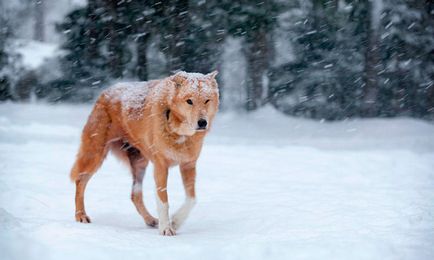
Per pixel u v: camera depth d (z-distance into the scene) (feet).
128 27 78.95
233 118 90.27
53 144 53.78
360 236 19.99
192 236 21.29
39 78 113.09
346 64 96.07
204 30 81.05
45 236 18.83
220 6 78.33
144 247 18.49
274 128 83.46
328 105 96.53
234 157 47.34
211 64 89.66
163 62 91.04
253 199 28.96
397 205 26.25
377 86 96.43
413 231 20.83
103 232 20.12
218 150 52.70
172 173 38.96
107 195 30.40
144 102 23.67
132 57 88.22
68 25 93.09
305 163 44.11
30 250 16.10
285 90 99.04
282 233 21.29
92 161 24.79
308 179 36.40
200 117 21.30
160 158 22.44
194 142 22.27
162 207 22.29
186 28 78.38
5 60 106.01
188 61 83.46
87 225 21.56
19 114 85.61
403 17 92.99
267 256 17.04
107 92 25.43
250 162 44.42
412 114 97.55
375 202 27.12
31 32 195.83
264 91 109.50
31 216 24.66
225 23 79.51
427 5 92.99
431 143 62.69
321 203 27.04
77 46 92.84
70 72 98.73
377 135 75.61
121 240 19.22
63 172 37.17
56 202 28.17
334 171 39.81
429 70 95.86
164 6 75.82
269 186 33.27
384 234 20.30
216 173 38.68
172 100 21.72
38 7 171.12
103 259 15.97
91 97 99.96
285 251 17.61
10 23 120.37
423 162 44.86
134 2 76.23
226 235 21.39
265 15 78.38
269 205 27.02
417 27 93.66
